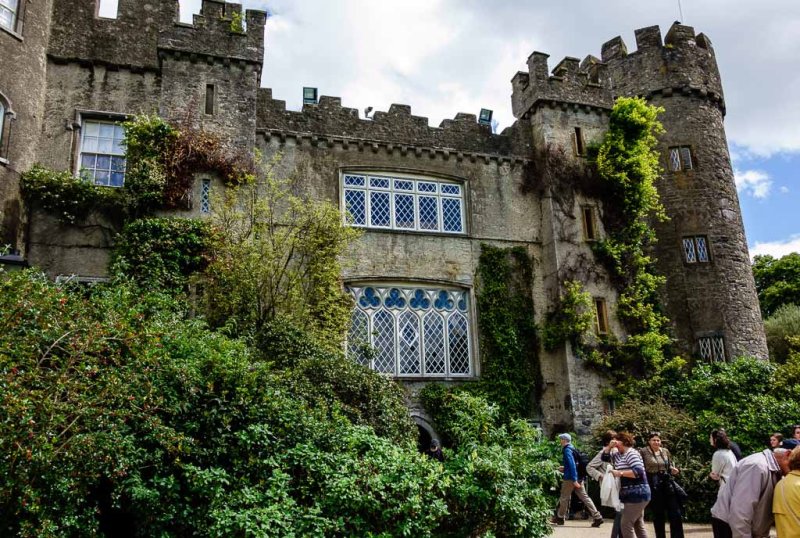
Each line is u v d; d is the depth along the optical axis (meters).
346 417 9.80
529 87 19.56
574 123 19.25
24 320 6.71
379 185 17.61
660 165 20.11
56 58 15.50
